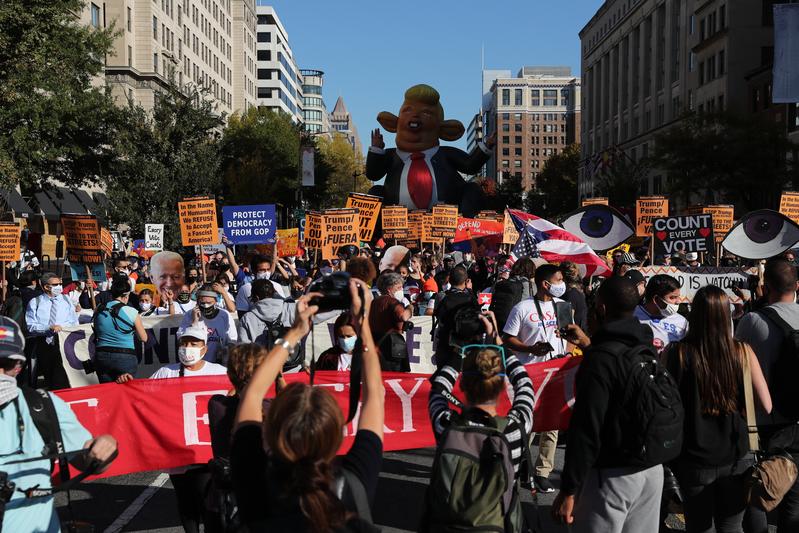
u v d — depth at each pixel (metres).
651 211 18.61
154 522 6.52
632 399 4.04
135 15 63.53
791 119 54.19
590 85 122.38
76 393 6.17
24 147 26.48
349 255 16.73
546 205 119.31
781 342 4.99
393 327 7.10
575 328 5.61
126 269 15.68
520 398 4.40
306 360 9.20
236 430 2.82
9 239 14.08
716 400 4.49
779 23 13.44
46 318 10.75
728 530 4.67
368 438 2.88
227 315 8.30
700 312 4.57
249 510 2.71
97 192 53.41
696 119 50.66
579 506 4.24
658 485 4.18
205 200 14.40
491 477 3.73
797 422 4.97
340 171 118.81
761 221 12.59
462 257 26.08
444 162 43.72
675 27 85.75
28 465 3.69
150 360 10.36
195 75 80.81
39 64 25.91
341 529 2.54
